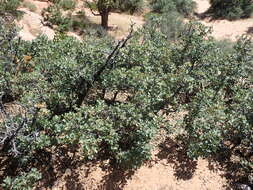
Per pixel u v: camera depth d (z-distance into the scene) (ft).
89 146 30.14
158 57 41.73
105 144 37.14
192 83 41.34
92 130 30.19
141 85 35.24
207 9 121.29
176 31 85.15
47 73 38.60
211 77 43.42
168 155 38.11
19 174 32.96
